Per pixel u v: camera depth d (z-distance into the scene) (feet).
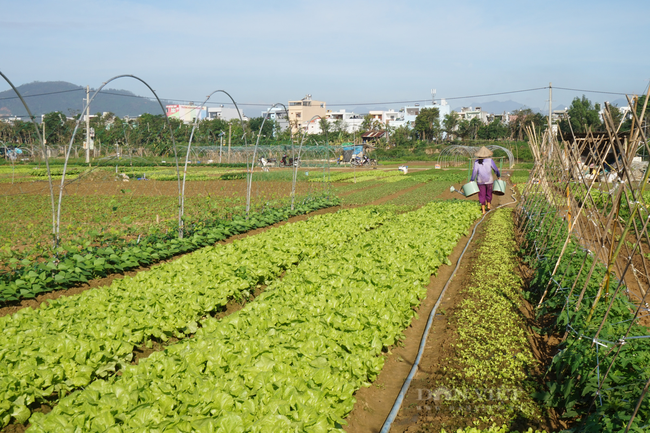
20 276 32.89
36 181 121.08
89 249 38.11
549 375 22.27
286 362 19.71
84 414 15.58
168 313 26.53
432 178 147.64
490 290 34.76
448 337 27.30
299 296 28.14
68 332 23.25
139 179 126.82
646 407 16.33
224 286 30.50
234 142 253.44
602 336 21.17
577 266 31.14
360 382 20.65
